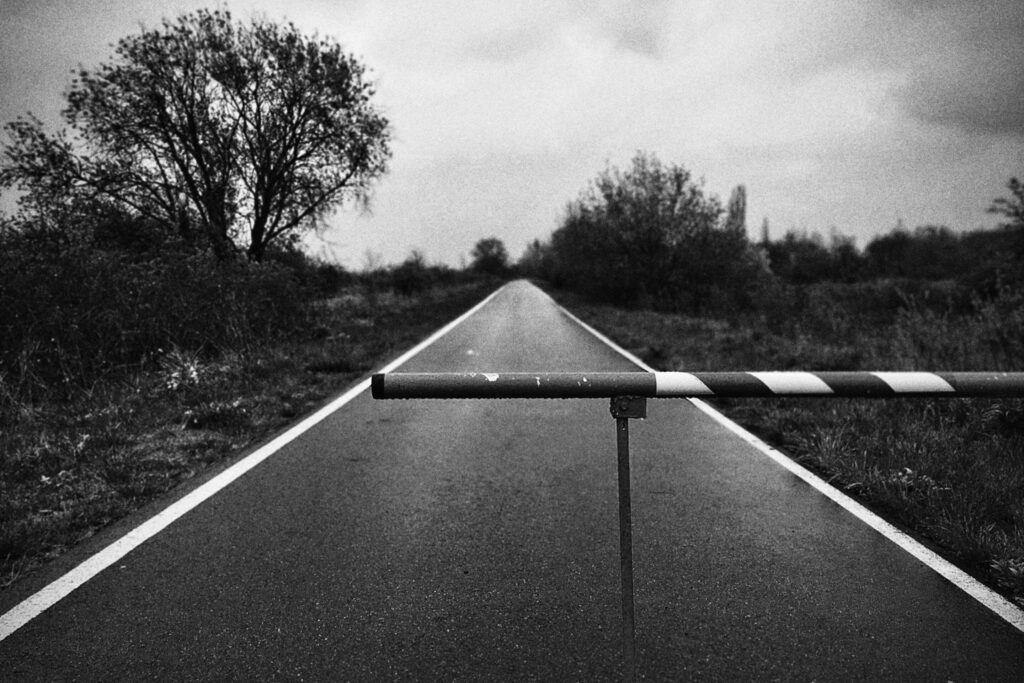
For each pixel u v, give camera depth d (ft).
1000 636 7.64
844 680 6.87
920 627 7.85
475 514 11.75
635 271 81.66
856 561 9.69
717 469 14.43
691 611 8.30
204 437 17.01
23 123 41.91
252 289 33.83
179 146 48.60
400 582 9.11
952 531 10.18
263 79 49.44
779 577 9.20
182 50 46.44
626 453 6.15
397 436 17.44
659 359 32.01
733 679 6.92
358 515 11.68
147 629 7.86
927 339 25.08
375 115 54.34
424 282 99.86
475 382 5.70
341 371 27.86
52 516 11.39
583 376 5.85
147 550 10.11
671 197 78.38
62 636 7.70
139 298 26.02
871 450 14.84
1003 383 5.63
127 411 18.54
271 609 8.36
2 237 24.06
